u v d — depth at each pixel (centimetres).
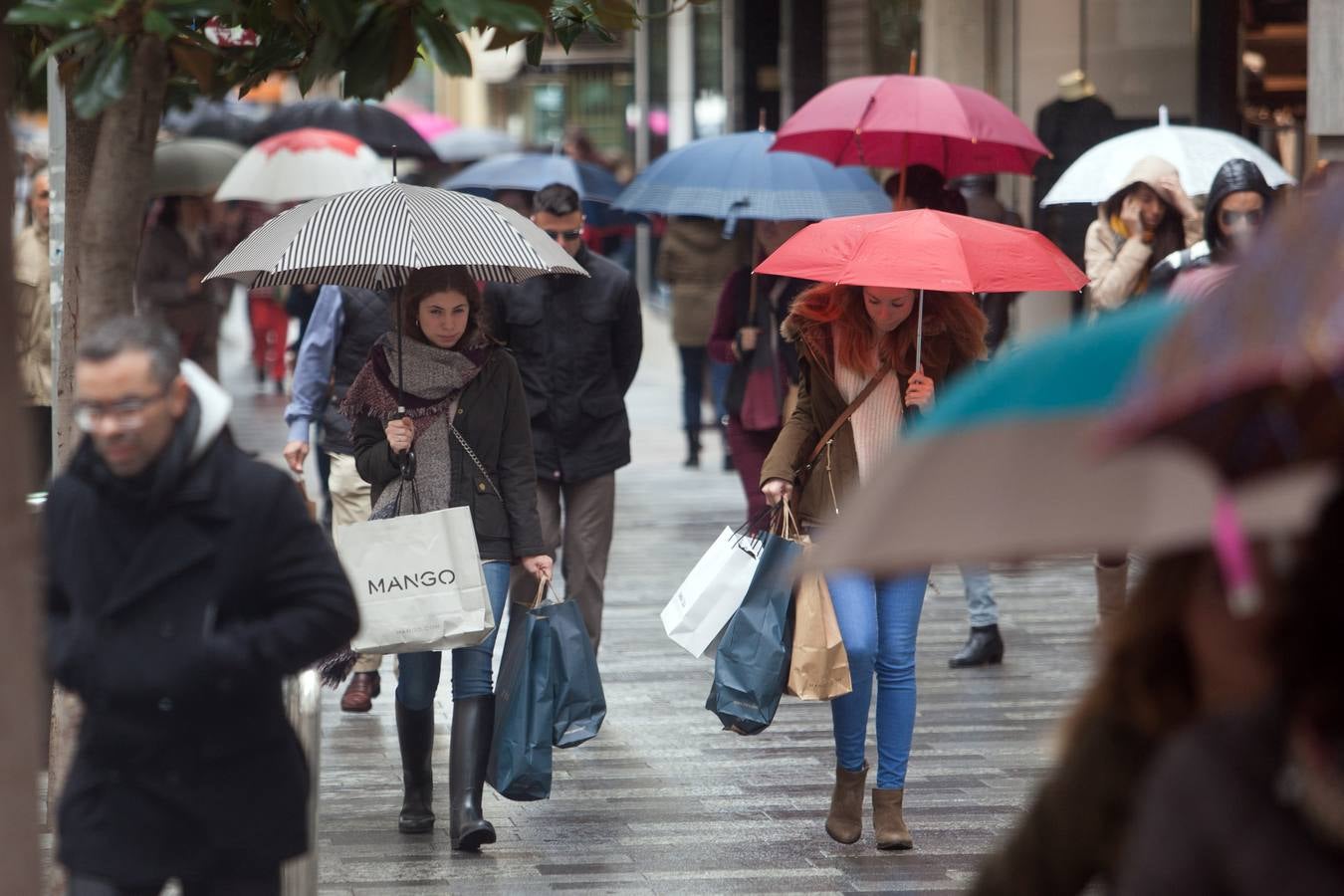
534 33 1330
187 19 1218
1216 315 564
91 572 1154
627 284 2620
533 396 2589
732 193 3506
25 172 5550
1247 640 689
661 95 8744
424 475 2011
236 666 1145
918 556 630
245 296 8444
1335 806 591
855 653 1938
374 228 1927
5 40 823
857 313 1978
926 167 2947
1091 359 642
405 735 2075
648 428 6312
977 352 2006
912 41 5650
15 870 798
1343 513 613
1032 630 3203
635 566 3847
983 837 2052
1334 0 2977
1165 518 643
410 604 1889
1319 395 605
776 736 2533
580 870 1939
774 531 1958
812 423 1995
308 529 1185
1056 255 2045
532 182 4912
